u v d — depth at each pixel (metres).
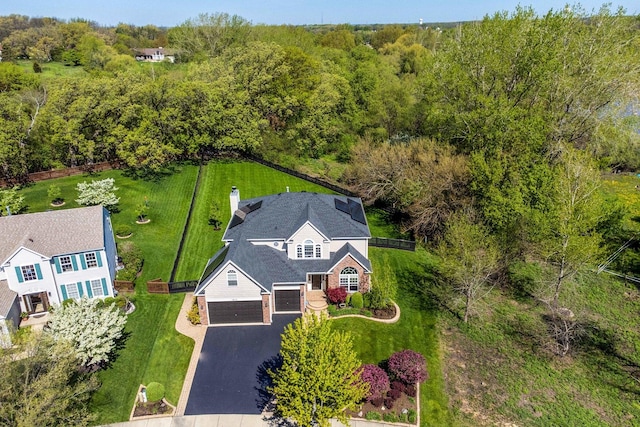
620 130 49.34
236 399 28.91
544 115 48.22
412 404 28.62
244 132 70.38
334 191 62.94
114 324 31.56
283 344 25.80
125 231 48.31
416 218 50.09
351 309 37.41
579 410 28.58
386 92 79.50
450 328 36.09
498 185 42.78
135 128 64.88
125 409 28.06
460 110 53.91
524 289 41.56
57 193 54.22
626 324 37.12
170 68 100.00
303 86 79.00
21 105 62.69
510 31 50.03
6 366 22.38
